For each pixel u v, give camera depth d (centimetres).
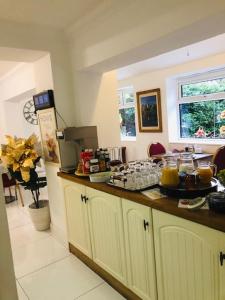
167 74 491
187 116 507
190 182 162
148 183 187
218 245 124
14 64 398
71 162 278
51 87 269
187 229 139
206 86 466
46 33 256
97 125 298
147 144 559
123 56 221
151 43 191
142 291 181
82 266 249
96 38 234
